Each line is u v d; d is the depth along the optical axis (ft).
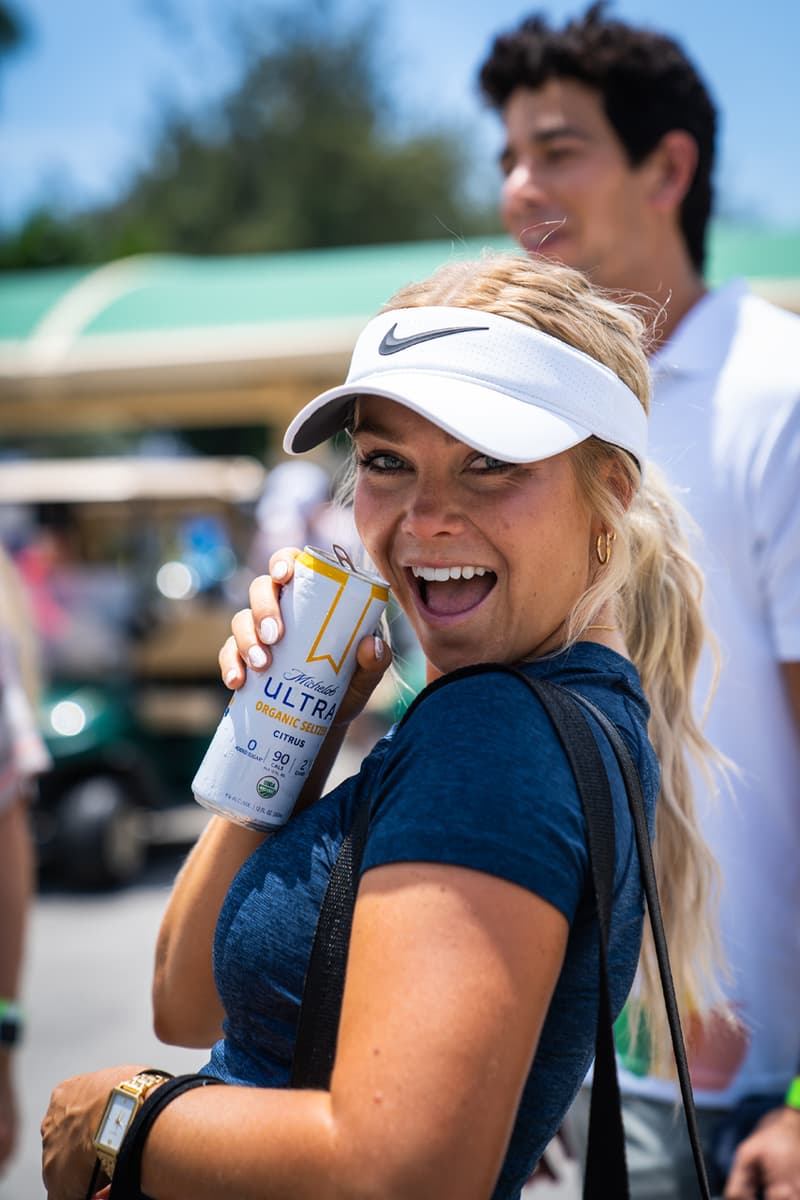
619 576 5.35
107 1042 18.98
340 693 5.49
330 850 4.93
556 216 9.02
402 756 4.56
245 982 4.88
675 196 9.00
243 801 5.42
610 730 4.77
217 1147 4.28
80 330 40.55
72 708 28.25
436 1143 3.81
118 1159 4.55
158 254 102.06
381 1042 3.93
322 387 39.06
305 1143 4.02
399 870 4.15
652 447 8.16
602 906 4.30
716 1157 7.63
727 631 7.79
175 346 38.86
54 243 96.89
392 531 5.33
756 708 7.79
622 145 8.86
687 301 9.14
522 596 5.14
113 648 29.94
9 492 31.42
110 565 32.01
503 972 3.99
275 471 38.09
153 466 33.86
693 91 8.91
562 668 5.11
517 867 4.09
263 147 120.16
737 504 7.80
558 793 4.29
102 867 27.22
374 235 117.60
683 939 6.56
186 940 5.97
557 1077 4.60
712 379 8.05
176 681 31.19
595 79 8.73
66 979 22.03
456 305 5.17
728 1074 7.63
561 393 5.03
